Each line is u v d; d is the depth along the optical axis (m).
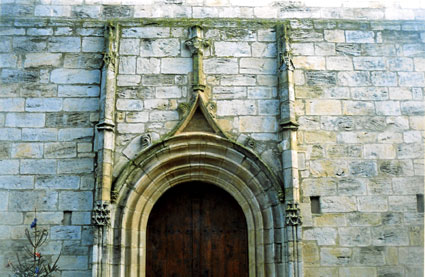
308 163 9.86
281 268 9.20
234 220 10.15
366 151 10.00
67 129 9.84
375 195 9.78
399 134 10.12
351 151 9.98
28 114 9.88
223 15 10.68
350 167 9.89
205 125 9.91
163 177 9.78
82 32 10.34
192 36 10.25
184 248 9.98
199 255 9.96
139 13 10.61
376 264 9.46
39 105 9.94
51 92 10.01
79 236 9.34
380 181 9.85
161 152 9.62
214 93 10.08
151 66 10.12
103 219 9.02
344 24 10.63
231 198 10.27
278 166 9.73
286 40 10.17
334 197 9.72
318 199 9.72
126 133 9.77
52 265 9.19
